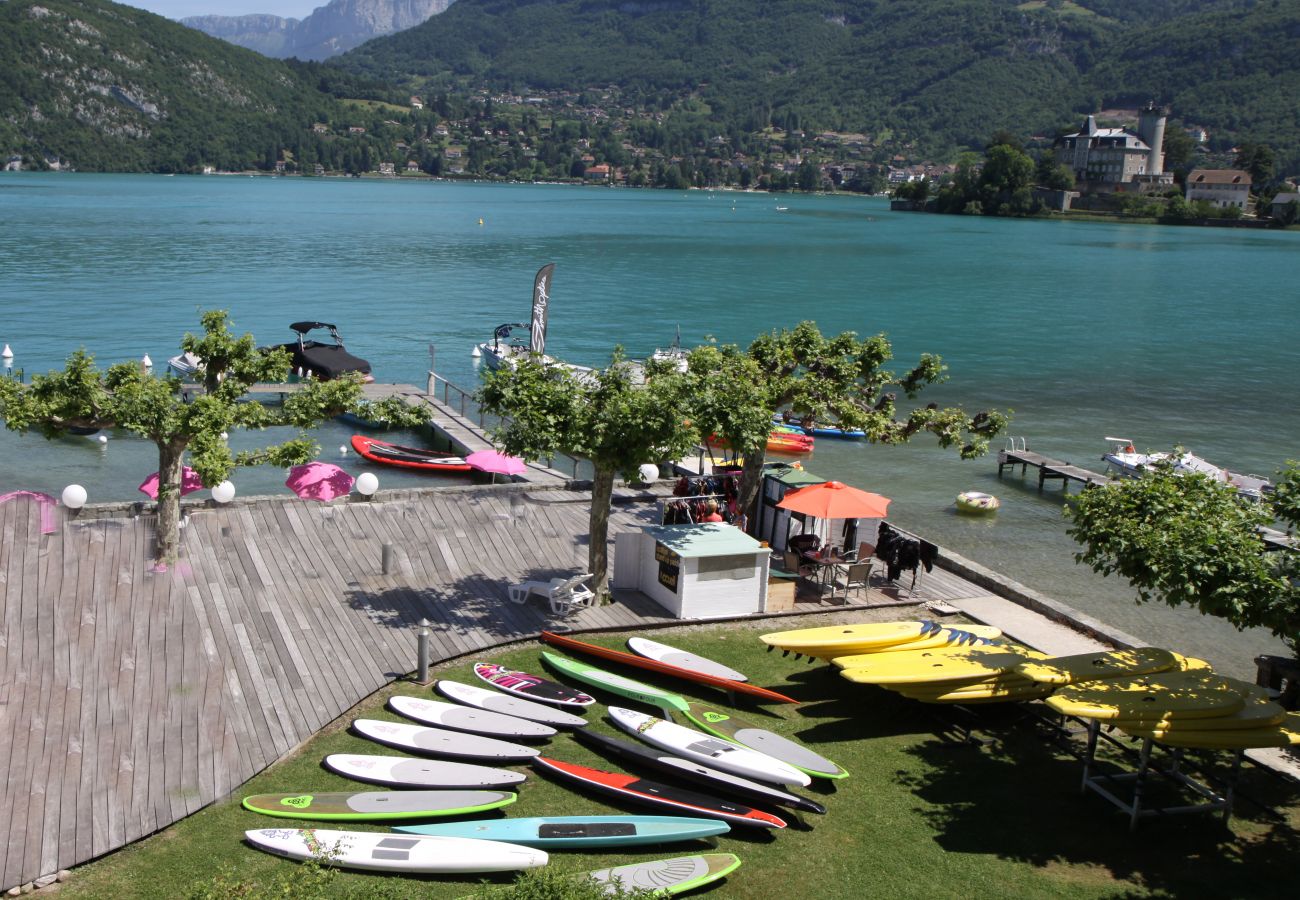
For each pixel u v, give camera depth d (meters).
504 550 24.59
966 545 33.12
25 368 54.25
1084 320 88.88
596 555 22.59
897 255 147.00
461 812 14.93
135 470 36.88
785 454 44.28
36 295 80.06
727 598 22.59
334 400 23.83
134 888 13.27
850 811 15.92
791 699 19.02
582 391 22.52
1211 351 75.25
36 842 13.89
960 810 16.08
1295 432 51.59
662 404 21.62
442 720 17.30
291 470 27.67
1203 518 17.59
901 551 24.56
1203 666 17.94
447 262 115.06
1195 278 126.88
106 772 15.44
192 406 21.12
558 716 17.61
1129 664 17.97
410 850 14.00
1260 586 16.20
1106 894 14.25
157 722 16.75
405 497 26.38
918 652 19.12
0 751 15.60
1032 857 14.99
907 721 18.70
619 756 16.78
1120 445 44.12
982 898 14.07
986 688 18.14
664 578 22.69
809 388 27.53
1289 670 20.02
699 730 17.81
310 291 88.00
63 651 18.20
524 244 142.12
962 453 26.89
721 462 35.75
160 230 141.88
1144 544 17.20
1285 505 18.06
